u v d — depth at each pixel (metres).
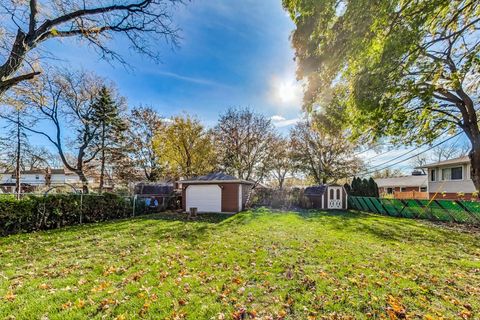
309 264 4.91
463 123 7.29
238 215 14.37
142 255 5.55
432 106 5.81
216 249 6.15
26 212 8.83
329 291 3.62
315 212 16.73
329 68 3.16
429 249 6.29
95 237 7.72
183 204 17.33
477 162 7.03
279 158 27.59
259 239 7.38
